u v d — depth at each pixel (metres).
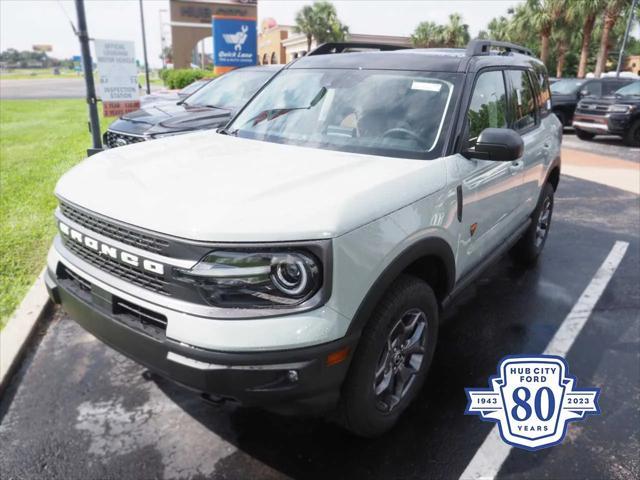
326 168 2.58
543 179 4.66
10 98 24.02
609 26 30.70
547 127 4.68
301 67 3.79
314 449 2.64
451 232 2.85
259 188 2.28
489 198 3.34
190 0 35.69
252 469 2.51
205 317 2.04
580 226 6.48
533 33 38.03
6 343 3.33
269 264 2.01
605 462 2.61
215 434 2.72
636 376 3.35
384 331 2.41
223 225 2.01
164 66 47.62
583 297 4.46
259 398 2.07
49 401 2.93
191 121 6.45
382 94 3.21
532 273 4.95
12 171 7.70
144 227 2.12
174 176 2.48
